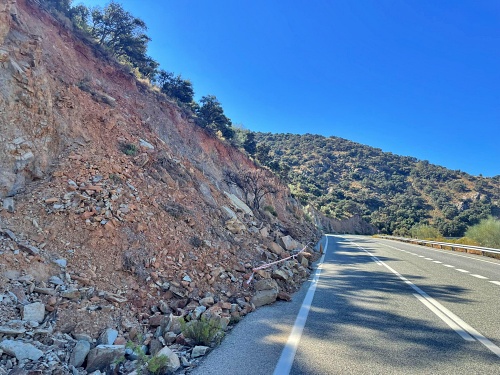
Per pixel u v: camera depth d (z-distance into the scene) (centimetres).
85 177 862
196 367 411
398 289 888
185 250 853
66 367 381
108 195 833
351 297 801
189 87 4016
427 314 635
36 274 535
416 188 13712
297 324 582
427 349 454
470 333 519
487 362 409
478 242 2897
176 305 640
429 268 1329
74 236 665
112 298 566
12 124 757
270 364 410
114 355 414
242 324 595
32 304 462
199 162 2191
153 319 563
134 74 2277
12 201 658
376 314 642
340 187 13188
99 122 1207
